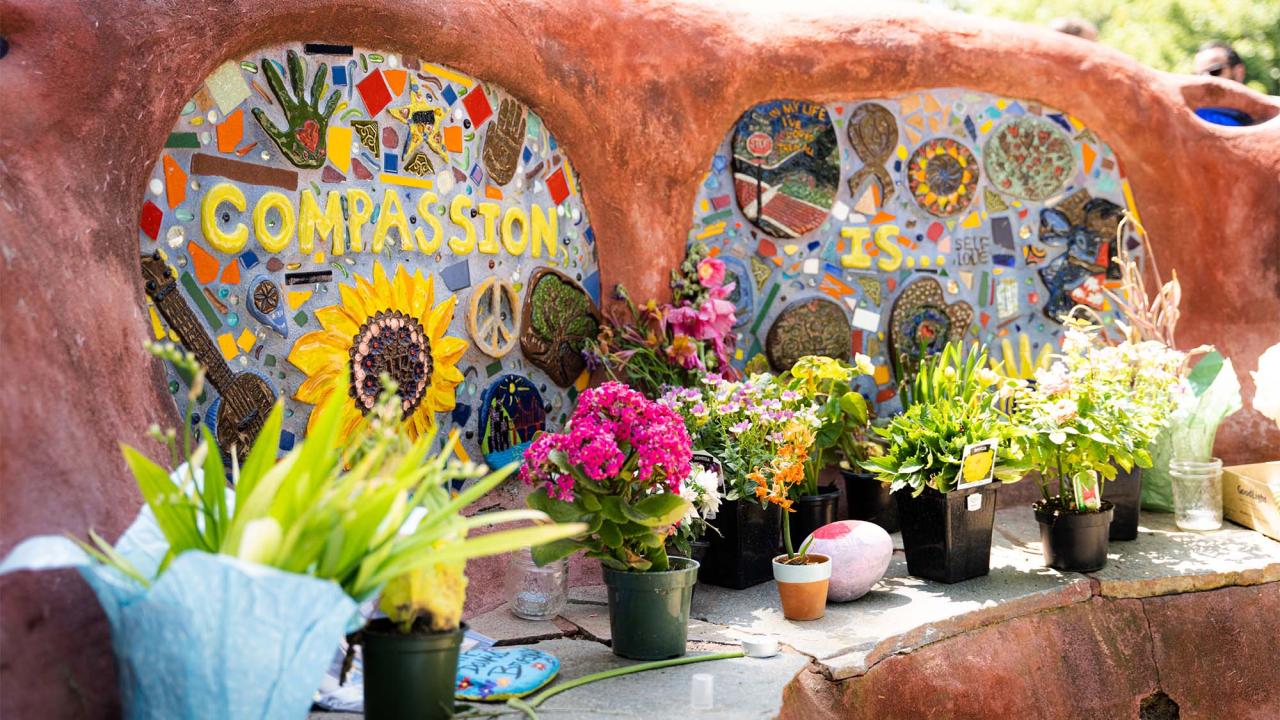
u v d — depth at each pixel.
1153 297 5.38
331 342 3.31
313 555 2.25
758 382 3.96
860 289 4.94
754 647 3.23
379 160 3.48
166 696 2.13
